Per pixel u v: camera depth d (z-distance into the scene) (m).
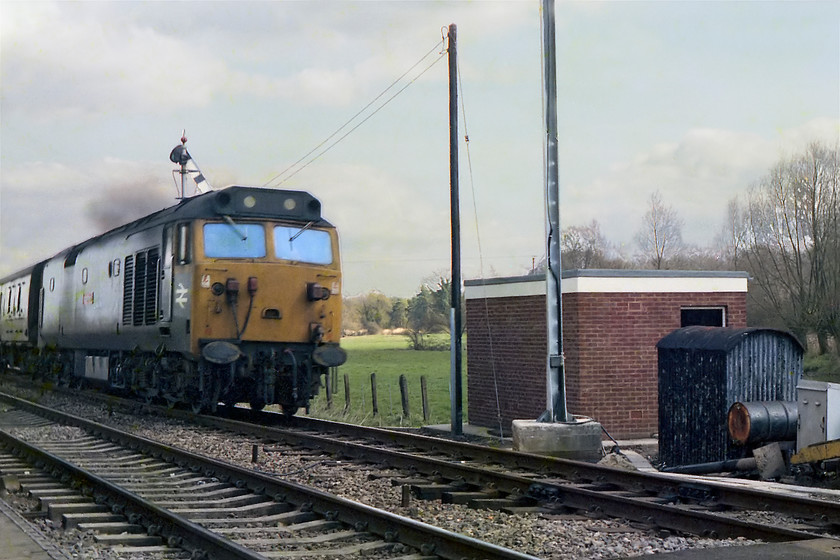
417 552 6.80
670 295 17.27
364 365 58.09
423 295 63.88
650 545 7.02
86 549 6.82
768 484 10.52
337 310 17.06
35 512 8.37
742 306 17.80
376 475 10.71
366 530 7.49
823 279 38.34
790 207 39.72
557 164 13.70
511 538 7.31
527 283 17.78
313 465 11.58
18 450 12.68
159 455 12.29
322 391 36.69
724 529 7.26
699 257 52.44
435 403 33.16
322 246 17.12
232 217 16.38
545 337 17.23
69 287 23.88
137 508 8.06
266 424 17.44
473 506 8.88
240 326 16.09
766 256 40.81
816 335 39.28
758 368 13.14
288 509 8.64
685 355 13.65
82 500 8.97
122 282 19.44
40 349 27.23
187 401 17.81
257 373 16.69
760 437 12.16
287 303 16.45
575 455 13.01
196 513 8.34
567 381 16.92
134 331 18.45
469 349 19.77
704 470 12.41
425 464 10.91
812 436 11.89
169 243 16.83
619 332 16.88
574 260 56.78
